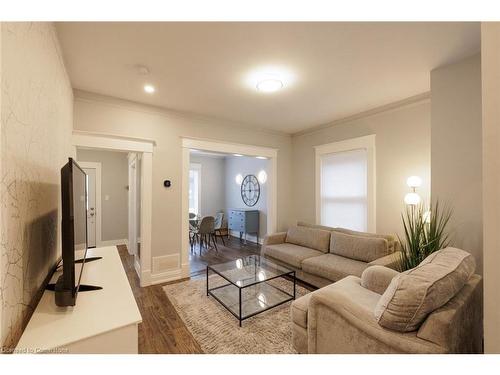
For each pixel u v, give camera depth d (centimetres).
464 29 173
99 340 101
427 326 116
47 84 149
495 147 79
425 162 288
